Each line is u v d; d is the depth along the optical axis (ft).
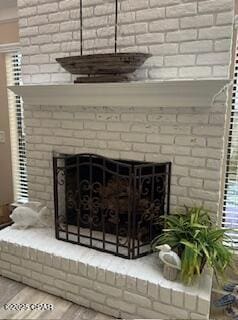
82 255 6.73
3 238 7.45
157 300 5.81
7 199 11.43
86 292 6.53
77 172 7.25
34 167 8.32
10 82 10.34
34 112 7.99
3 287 7.18
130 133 6.92
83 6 6.85
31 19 7.50
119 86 6.11
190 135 6.36
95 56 6.04
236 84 7.05
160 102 6.17
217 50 5.87
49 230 7.91
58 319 6.15
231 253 5.80
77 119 7.45
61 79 7.43
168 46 6.25
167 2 6.09
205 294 5.49
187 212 6.52
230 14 5.65
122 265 6.37
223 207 7.60
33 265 7.09
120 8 6.52
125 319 6.22
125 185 6.82
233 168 7.42
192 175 6.51
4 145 10.97
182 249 5.92
